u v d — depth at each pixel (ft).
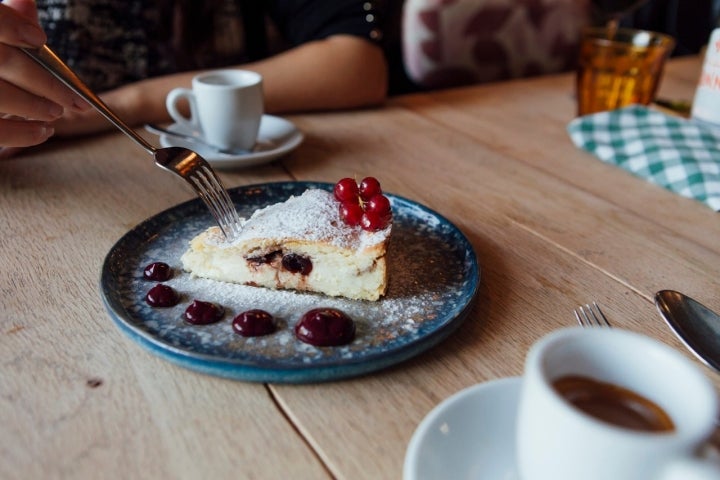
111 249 1.52
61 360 1.26
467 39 4.07
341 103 2.62
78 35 2.70
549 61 4.29
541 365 0.95
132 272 1.50
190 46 2.87
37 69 1.72
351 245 1.45
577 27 4.24
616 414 0.96
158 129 2.16
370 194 1.61
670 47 2.43
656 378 0.97
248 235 1.49
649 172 2.06
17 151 2.10
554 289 1.52
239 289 1.48
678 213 1.88
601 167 2.16
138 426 1.15
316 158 2.17
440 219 1.70
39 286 1.46
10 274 1.50
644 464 0.85
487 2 3.99
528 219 1.82
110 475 1.07
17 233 1.66
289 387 1.24
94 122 2.27
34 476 1.07
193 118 2.24
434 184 2.01
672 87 2.93
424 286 1.48
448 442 1.07
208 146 2.16
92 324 1.35
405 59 4.28
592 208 1.89
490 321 1.41
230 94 2.03
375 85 2.67
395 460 1.11
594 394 0.99
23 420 1.15
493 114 2.62
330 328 1.29
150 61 2.90
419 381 1.26
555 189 2.00
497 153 2.24
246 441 1.13
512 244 1.70
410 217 1.74
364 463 1.11
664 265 1.63
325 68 2.59
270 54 3.48
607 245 1.70
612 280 1.56
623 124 2.27
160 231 1.66
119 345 1.31
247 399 1.21
